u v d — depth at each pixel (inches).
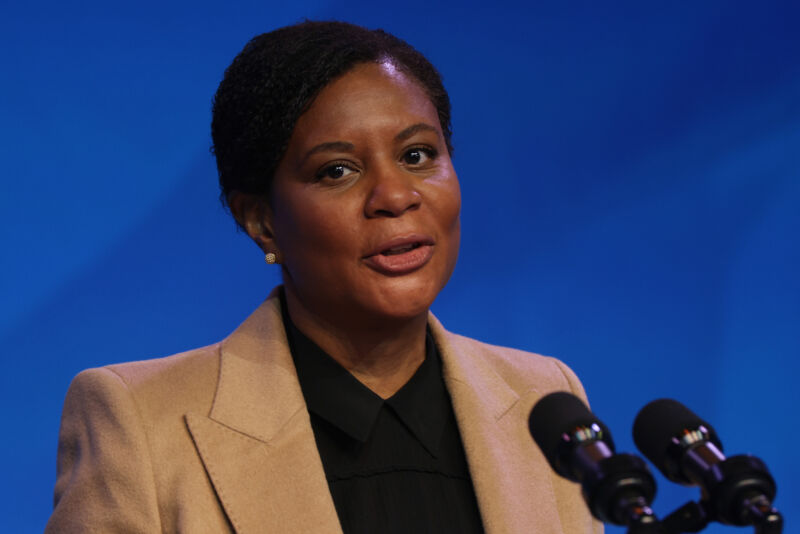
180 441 194.5
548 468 217.5
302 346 209.9
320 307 200.4
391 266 187.3
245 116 197.2
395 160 191.3
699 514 132.6
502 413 220.7
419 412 210.7
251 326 217.8
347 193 188.4
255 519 187.5
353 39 196.1
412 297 189.2
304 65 190.7
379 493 202.2
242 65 201.0
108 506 188.4
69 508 191.5
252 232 209.0
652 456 143.9
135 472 189.3
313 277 193.5
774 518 123.4
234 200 209.8
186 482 189.9
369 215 186.9
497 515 201.6
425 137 192.7
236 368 207.0
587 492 130.0
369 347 204.8
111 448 192.4
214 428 195.8
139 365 207.9
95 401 199.8
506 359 240.7
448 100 212.5
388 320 194.5
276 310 218.4
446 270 195.8
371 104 189.5
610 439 139.5
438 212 191.5
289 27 202.7
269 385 203.8
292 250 195.5
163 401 199.5
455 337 239.1
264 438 196.1
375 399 206.8
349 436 204.4
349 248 187.5
